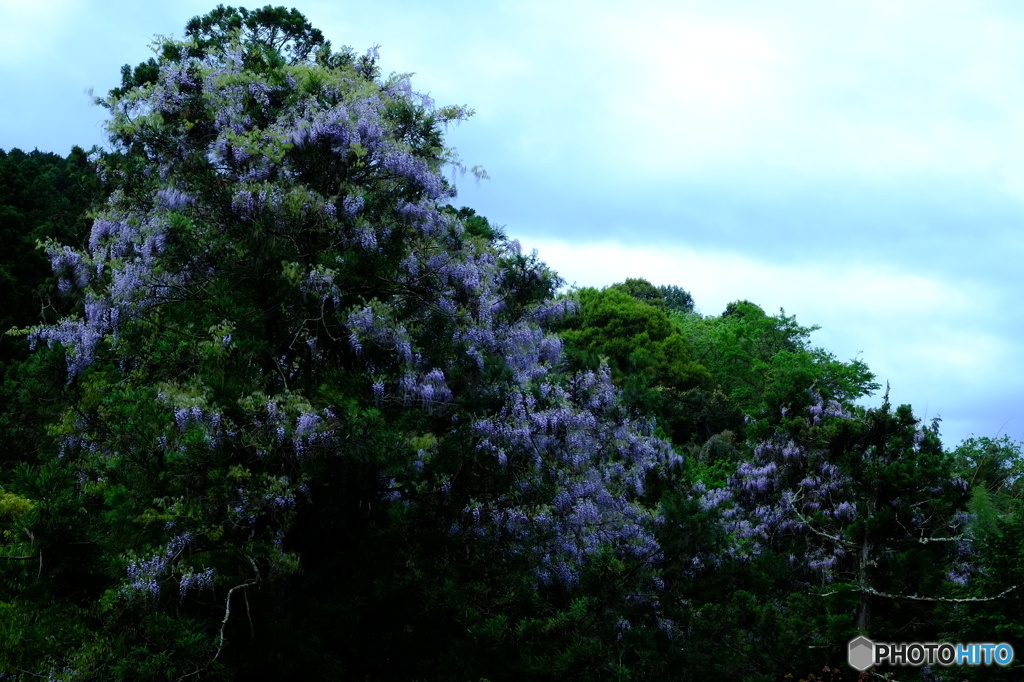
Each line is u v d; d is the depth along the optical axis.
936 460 17.41
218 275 12.25
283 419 10.51
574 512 13.64
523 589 12.27
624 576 13.88
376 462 10.76
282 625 10.03
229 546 10.07
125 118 13.40
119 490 9.98
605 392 15.47
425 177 13.27
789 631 15.27
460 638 11.35
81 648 8.98
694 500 15.80
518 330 13.95
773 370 49.94
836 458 19.09
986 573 14.67
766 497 19.89
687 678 13.98
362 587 10.82
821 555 18.73
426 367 12.43
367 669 11.01
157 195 13.21
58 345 12.98
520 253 14.15
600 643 11.26
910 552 16.17
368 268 12.34
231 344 11.12
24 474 10.37
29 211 33.88
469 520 12.05
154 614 9.13
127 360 12.87
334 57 14.97
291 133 12.87
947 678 13.77
